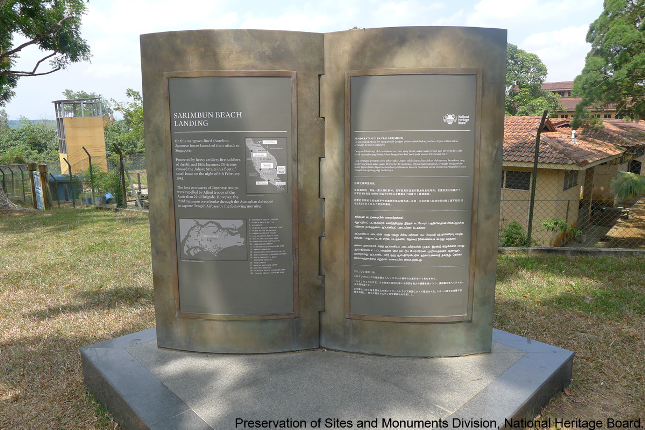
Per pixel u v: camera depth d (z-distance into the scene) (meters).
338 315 3.42
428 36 3.02
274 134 3.18
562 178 12.67
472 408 2.67
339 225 3.32
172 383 2.96
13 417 3.08
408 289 3.29
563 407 3.13
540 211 13.00
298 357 3.36
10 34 14.91
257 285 3.35
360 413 2.62
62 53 16.78
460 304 3.32
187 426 2.51
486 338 3.41
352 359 3.32
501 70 3.10
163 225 3.36
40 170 16.08
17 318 4.87
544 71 45.03
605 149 14.45
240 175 3.22
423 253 3.25
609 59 13.36
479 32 3.04
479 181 3.20
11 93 19.22
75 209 15.09
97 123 34.38
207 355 3.39
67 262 7.24
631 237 13.84
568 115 49.16
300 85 3.16
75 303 5.34
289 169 3.23
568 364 3.36
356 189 3.22
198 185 3.24
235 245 3.30
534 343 3.62
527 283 6.16
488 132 3.16
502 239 9.04
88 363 3.33
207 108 3.14
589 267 7.00
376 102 3.10
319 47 3.16
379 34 3.04
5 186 20.88
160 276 3.43
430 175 3.15
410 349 3.36
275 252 3.33
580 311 5.00
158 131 3.24
